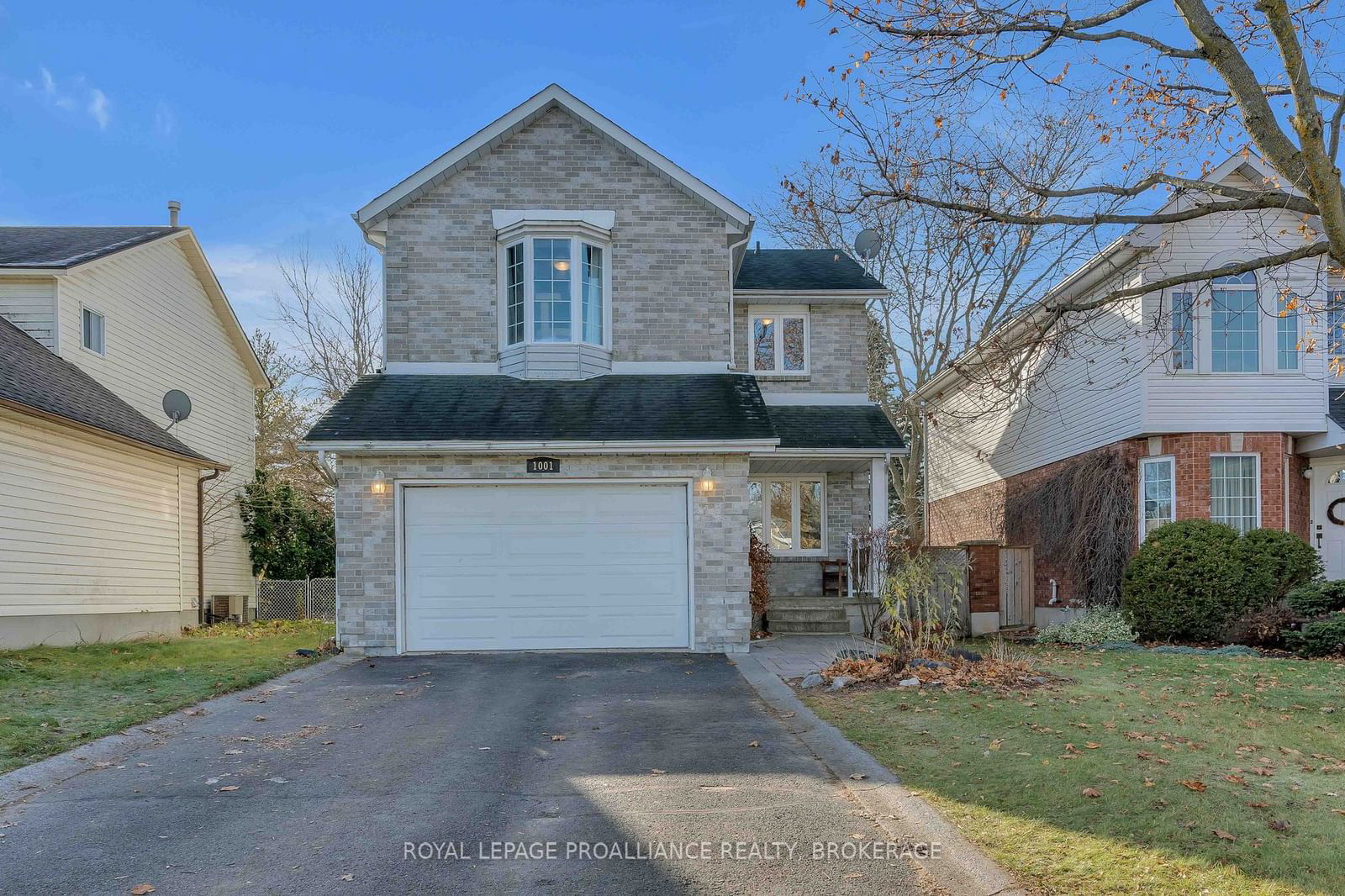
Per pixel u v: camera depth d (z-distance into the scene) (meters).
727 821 5.09
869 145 9.02
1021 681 9.08
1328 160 6.94
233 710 8.44
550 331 13.88
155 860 4.55
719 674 10.55
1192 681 9.38
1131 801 5.15
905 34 8.14
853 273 18.62
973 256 24.12
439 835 4.91
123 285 17.50
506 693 9.30
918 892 4.13
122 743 6.99
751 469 17.88
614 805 5.40
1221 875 4.14
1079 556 16.16
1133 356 14.89
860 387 17.94
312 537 23.98
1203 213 7.84
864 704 8.24
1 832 4.96
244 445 23.03
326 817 5.24
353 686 9.83
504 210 14.07
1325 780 5.66
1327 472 15.23
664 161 13.99
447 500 12.60
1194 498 14.60
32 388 12.87
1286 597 12.80
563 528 12.66
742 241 14.52
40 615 12.98
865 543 15.65
